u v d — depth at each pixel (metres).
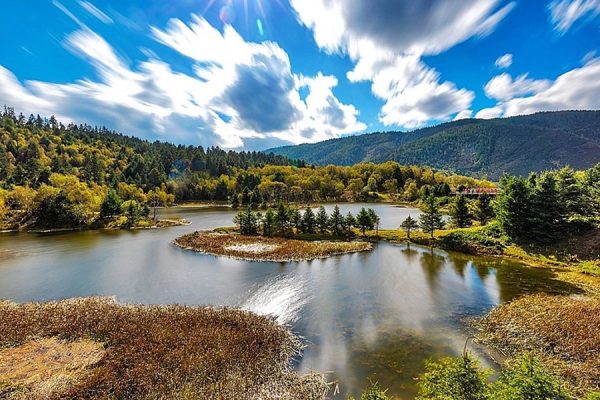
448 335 24.81
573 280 38.12
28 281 39.62
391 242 63.44
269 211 71.62
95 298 33.47
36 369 19.56
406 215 108.75
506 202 54.38
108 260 49.81
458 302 32.03
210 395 16.98
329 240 65.38
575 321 24.03
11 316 26.84
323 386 18.23
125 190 139.38
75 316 26.64
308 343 23.56
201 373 18.59
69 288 37.12
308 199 171.25
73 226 84.19
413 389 18.00
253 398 16.95
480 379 11.80
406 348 22.80
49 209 84.12
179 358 19.94
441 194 133.38
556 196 50.09
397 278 40.31
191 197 184.12
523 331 23.91
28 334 23.69
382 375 19.44
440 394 11.84
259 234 70.94
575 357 20.08
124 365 19.48
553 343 21.78
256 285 37.66
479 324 26.66
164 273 42.75
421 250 56.84
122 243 63.53
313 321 27.56
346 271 43.53
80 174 155.62
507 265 45.94
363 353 22.11
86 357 20.81
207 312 27.97
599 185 58.22
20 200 88.81
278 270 44.06
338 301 32.47
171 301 32.88
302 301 32.53
